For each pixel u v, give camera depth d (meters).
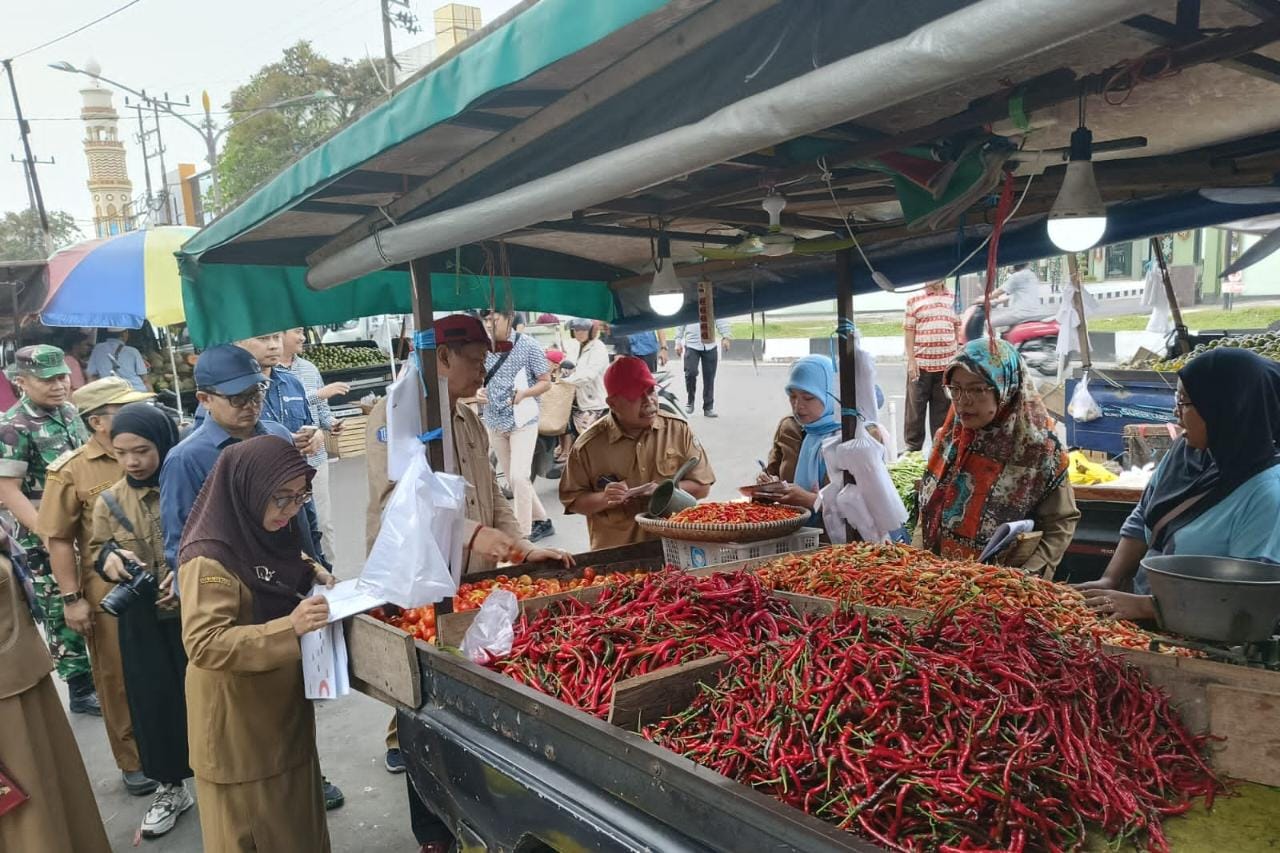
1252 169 3.03
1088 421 7.65
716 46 1.99
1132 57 2.22
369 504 3.81
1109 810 1.83
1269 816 1.93
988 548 3.35
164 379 13.10
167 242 9.36
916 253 4.14
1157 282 8.89
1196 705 2.19
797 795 1.91
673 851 1.80
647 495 4.39
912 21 1.62
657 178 2.04
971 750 1.89
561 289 5.53
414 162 3.10
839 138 2.73
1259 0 1.86
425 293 3.24
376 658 2.94
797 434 5.04
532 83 2.37
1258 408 3.03
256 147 35.06
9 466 4.87
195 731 3.07
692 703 2.36
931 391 9.59
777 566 3.38
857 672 2.16
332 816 4.32
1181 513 3.22
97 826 3.58
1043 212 3.52
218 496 3.05
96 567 3.90
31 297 12.73
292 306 4.37
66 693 6.33
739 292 5.21
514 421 8.21
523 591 3.53
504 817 2.35
